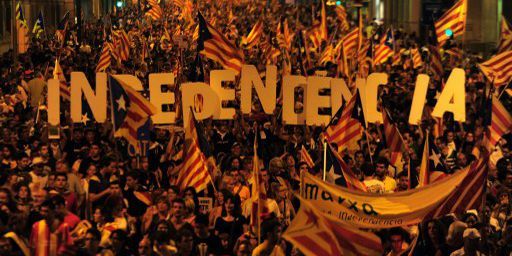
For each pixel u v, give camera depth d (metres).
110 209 29.52
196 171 32.44
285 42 77.25
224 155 39.69
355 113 36.94
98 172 33.59
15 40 65.62
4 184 32.00
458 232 27.98
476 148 40.28
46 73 53.16
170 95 40.50
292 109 42.31
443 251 28.28
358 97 36.78
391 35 72.81
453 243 28.06
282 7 152.75
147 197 31.62
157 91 40.44
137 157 35.28
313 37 83.81
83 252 26.67
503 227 31.31
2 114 48.28
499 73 50.12
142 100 35.09
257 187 29.14
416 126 48.03
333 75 59.47
